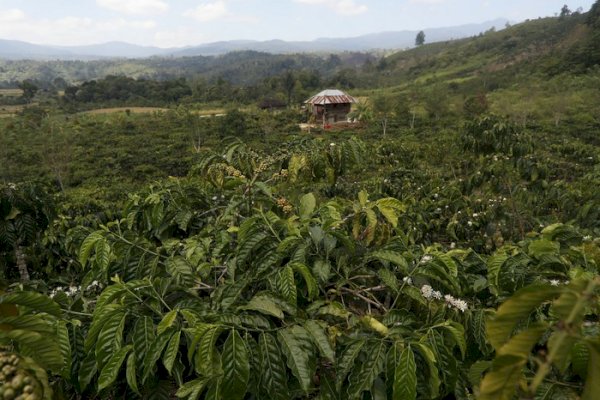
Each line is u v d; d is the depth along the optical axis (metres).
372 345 1.97
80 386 2.07
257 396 1.84
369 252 2.77
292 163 3.48
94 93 98.12
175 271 2.55
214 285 2.86
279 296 2.15
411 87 92.12
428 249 2.64
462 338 2.01
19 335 1.45
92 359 2.12
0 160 39.31
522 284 2.40
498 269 2.55
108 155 45.84
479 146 9.22
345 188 11.05
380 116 56.75
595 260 2.57
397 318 2.17
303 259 2.35
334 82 103.25
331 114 55.81
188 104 88.94
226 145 3.96
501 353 0.95
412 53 147.38
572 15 114.81
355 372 1.93
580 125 44.56
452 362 1.97
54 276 5.27
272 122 58.66
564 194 9.29
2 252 4.74
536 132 40.84
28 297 1.55
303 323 2.06
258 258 2.45
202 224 3.89
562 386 1.83
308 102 57.59
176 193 3.71
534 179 8.70
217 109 83.38
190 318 2.01
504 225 7.76
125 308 2.11
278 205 3.39
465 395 2.15
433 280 2.67
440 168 21.27
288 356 1.86
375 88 102.62
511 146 8.69
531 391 0.84
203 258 3.06
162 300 2.26
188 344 2.04
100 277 3.05
